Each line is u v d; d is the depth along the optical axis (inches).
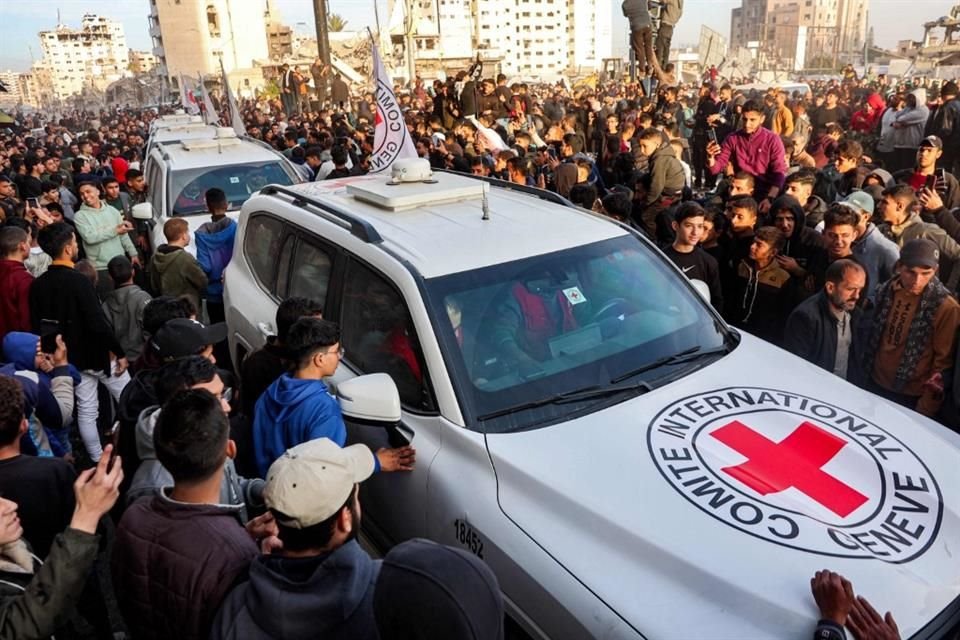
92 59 7593.5
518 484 99.4
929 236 188.1
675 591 83.3
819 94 835.4
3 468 109.5
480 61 562.9
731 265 196.7
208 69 3019.2
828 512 92.0
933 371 143.6
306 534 70.5
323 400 116.0
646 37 557.6
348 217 146.1
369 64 1955.0
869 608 77.8
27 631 79.0
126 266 219.5
